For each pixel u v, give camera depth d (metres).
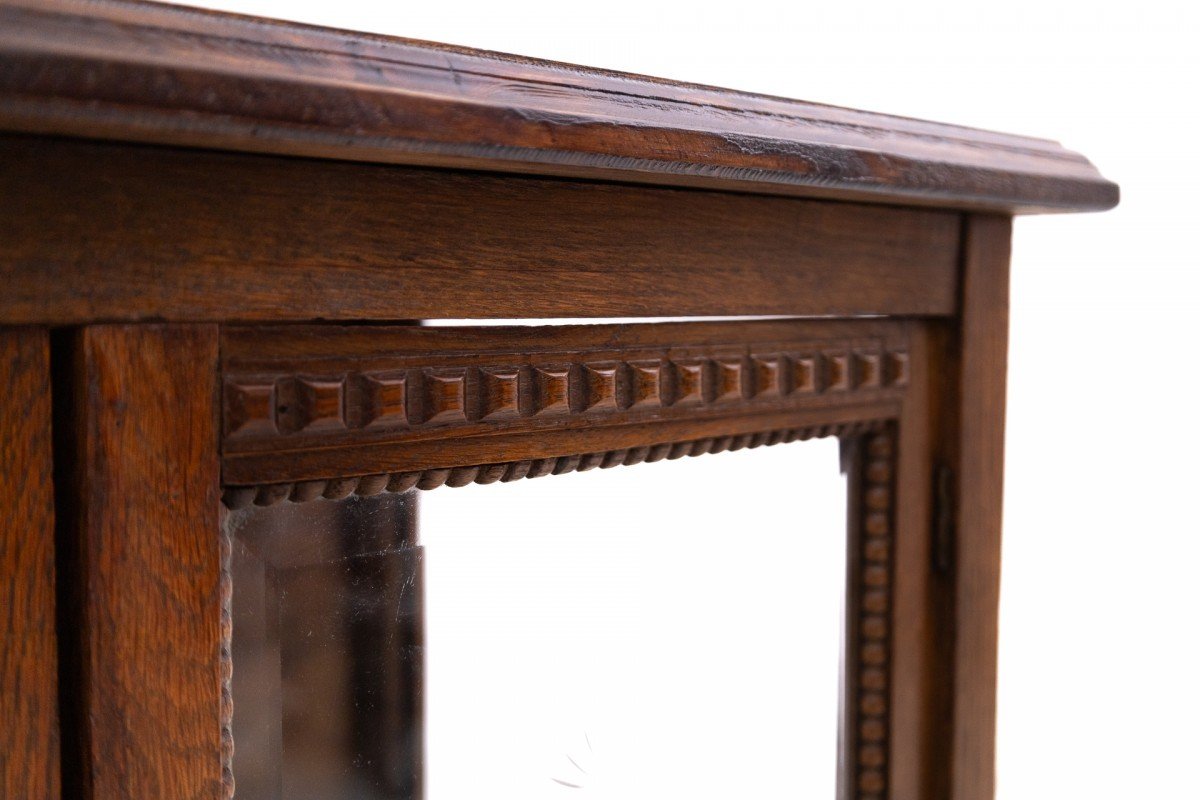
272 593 0.71
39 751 0.64
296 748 0.72
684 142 0.71
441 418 0.73
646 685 0.83
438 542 0.76
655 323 0.79
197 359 0.66
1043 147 0.91
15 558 0.63
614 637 0.82
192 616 0.67
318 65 0.64
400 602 0.75
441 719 0.76
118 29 0.60
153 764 0.66
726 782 0.87
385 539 0.74
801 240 0.84
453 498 0.76
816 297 0.85
